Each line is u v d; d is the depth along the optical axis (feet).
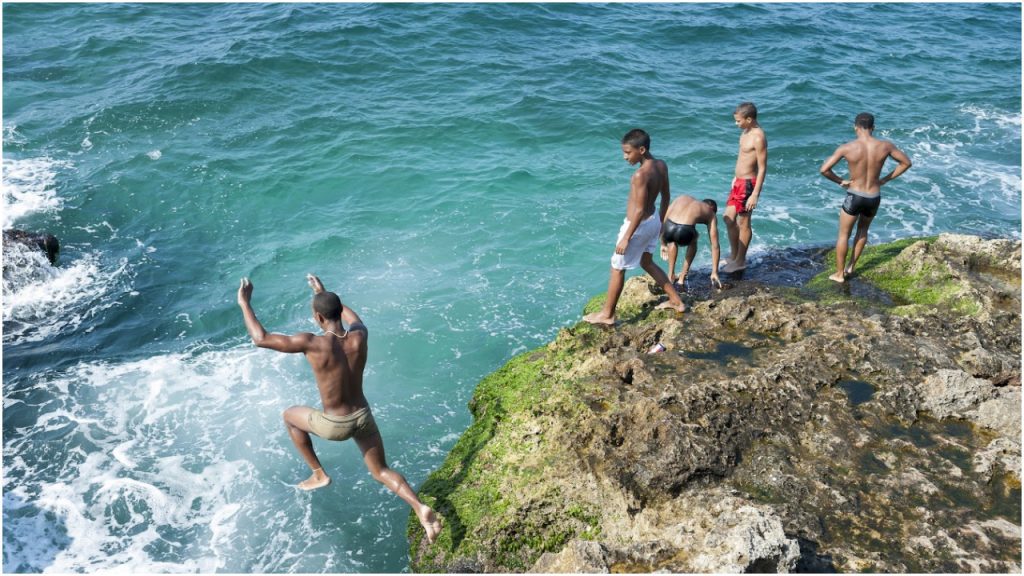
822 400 22.35
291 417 19.93
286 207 43.19
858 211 28.25
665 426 20.48
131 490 24.36
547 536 19.66
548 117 55.21
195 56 62.34
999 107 60.13
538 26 74.43
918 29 82.17
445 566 19.92
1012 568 16.61
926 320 26.07
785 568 15.40
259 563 22.04
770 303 27.20
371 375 29.40
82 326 33.27
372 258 37.88
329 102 56.34
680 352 24.91
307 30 68.49
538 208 42.65
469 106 56.34
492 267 36.96
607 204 43.32
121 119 52.95
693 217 28.22
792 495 19.04
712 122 55.93
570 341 26.45
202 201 43.60
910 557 17.11
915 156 51.03
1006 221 42.22
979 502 18.74
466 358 30.37
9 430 26.91
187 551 22.38
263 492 24.41
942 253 29.78
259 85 58.29
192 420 27.48
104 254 38.83
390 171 46.70
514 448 21.98
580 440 21.07
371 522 23.35
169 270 37.50
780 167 49.67
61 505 23.84
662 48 72.13
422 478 24.59
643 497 19.38
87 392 28.91
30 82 58.49
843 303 27.78
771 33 77.66
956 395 21.76
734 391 22.30
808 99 60.80
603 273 36.55
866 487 19.33
